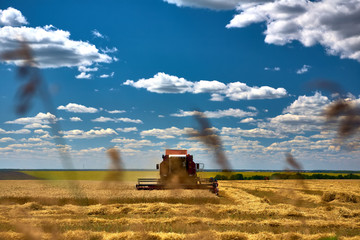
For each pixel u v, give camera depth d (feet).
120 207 60.54
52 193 86.94
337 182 187.01
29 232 18.12
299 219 50.31
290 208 62.39
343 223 45.16
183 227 40.45
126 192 81.61
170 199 71.67
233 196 90.38
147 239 33.68
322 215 54.65
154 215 52.90
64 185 127.24
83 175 289.33
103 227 40.60
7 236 32.91
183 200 71.31
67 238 32.12
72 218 48.32
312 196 94.32
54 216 50.21
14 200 74.23
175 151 102.68
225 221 45.62
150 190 92.68
